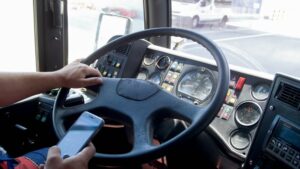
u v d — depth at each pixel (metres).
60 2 1.74
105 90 0.92
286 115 0.79
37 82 0.97
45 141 1.38
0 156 1.06
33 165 1.07
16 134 1.37
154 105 0.83
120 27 1.99
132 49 1.21
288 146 0.77
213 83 0.97
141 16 2.13
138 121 0.81
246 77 0.99
